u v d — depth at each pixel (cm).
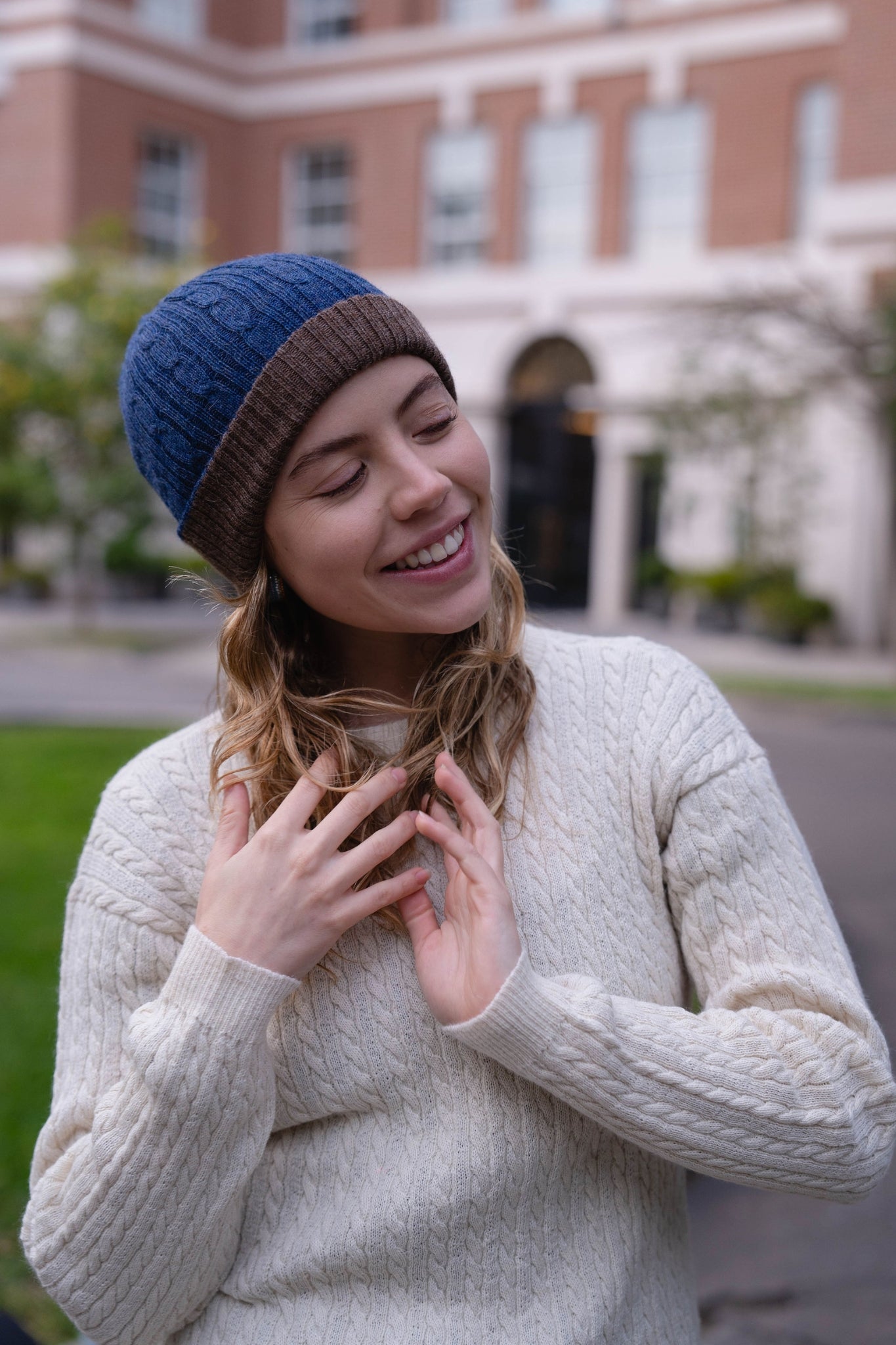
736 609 1474
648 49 1520
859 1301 251
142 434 113
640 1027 100
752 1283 260
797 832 113
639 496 1611
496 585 118
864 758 812
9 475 1316
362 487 106
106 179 1689
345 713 120
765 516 1396
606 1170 110
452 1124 108
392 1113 109
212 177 1781
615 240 1574
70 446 1345
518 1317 105
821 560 1435
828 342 1133
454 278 1667
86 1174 102
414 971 110
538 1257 107
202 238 1492
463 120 1642
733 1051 100
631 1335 108
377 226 1716
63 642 1389
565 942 110
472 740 115
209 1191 102
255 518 110
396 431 106
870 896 508
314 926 103
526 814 113
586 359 1645
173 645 1391
